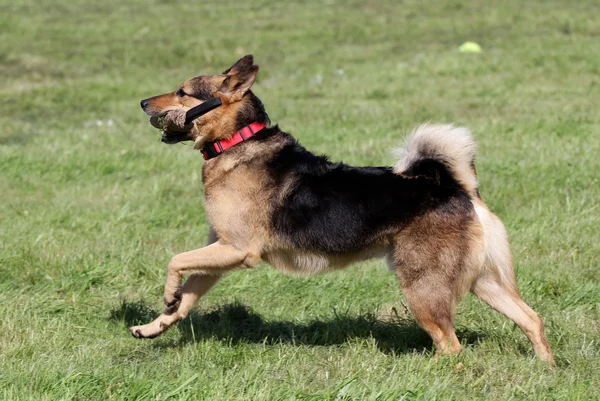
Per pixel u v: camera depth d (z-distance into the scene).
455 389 6.50
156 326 7.53
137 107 20.08
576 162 13.22
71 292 8.80
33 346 7.25
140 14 36.38
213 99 7.44
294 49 27.61
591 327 7.94
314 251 7.32
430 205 7.07
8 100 20.75
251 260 7.41
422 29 30.17
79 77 23.75
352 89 20.89
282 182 7.34
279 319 8.42
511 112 17.52
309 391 6.43
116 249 10.06
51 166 14.27
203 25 33.19
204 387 6.26
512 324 7.99
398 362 7.06
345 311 8.52
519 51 24.05
